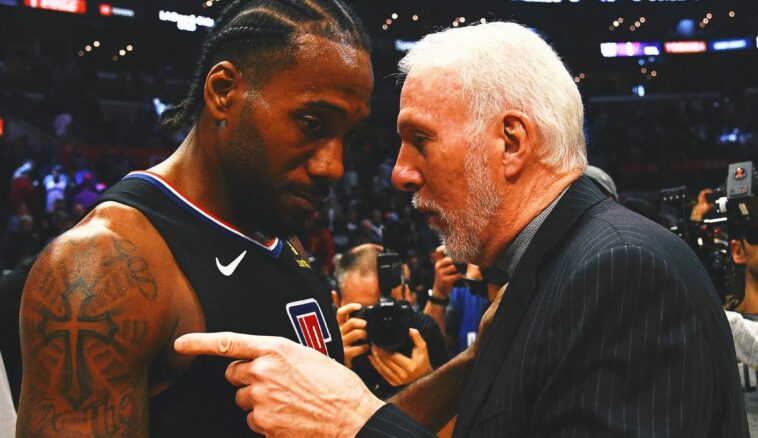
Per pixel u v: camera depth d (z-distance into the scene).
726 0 20.83
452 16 19.95
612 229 0.95
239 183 1.04
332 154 1.04
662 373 0.85
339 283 2.35
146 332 0.92
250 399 0.95
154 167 1.09
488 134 1.04
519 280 1.03
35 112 12.99
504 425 0.94
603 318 0.88
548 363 0.91
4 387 1.07
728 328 0.97
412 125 1.07
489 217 1.06
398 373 1.83
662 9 21.05
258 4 1.05
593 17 21.17
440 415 1.44
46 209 9.41
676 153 15.93
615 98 19.44
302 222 1.08
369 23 19.38
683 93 19.73
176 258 0.99
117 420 0.88
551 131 1.04
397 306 1.83
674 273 0.88
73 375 0.87
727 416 0.93
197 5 17.30
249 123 1.02
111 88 15.17
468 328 2.92
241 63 1.03
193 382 0.98
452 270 2.57
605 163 15.34
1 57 14.87
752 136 16.73
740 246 1.81
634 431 0.82
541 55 1.06
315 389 0.94
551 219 1.03
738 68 20.75
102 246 0.92
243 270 1.07
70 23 16.12
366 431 0.92
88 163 11.40
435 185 1.07
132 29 16.75
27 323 0.90
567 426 0.88
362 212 10.78
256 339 0.95
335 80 1.01
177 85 15.93
